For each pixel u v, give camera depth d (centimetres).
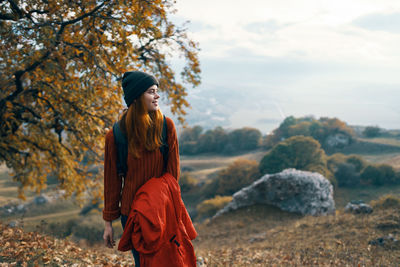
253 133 11762
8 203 4025
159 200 180
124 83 188
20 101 746
